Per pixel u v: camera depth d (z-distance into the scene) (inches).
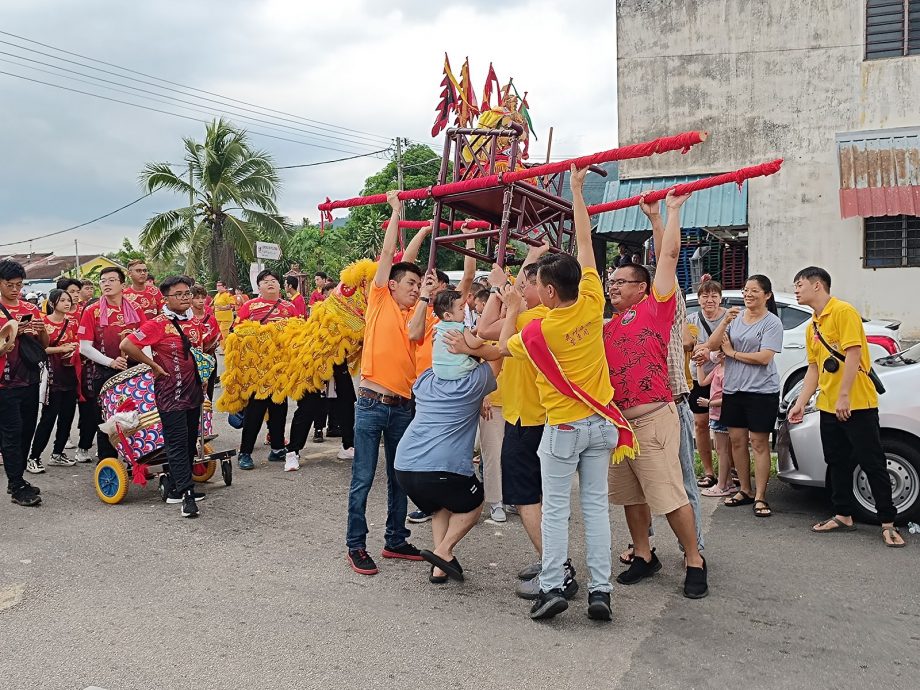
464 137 202.8
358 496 191.3
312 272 1309.1
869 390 204.7
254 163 1071.6
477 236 194.1
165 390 237.8
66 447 352.2
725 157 571.2
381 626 158.9
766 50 557.6
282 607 168.9
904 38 535.2
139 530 224.4
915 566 189.6
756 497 235.1
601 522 158.9
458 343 176.1
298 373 289.6
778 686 133.8
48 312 326.0
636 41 582.6
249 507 248.2
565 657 144.9
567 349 153.3
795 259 559.8
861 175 515.5
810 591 175.6
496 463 231.8
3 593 177.5
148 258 1084.5
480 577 187.6
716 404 253.0
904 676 137.0
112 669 141.3
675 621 160.7
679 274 589.6
